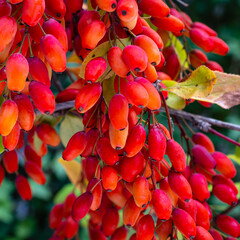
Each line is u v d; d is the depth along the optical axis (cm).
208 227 21
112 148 20
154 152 20
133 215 21
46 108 19
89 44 20
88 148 21
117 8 19
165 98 23
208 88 21
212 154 24
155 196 20
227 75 22
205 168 24
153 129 20
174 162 20
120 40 21
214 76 21
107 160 20
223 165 24
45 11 20
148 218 21
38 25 20
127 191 22
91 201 21
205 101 24
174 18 22
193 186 22
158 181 21
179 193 20
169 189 21
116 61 20
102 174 20
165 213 20
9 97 19
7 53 20
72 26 23
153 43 20
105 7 19
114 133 20
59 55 19
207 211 21
